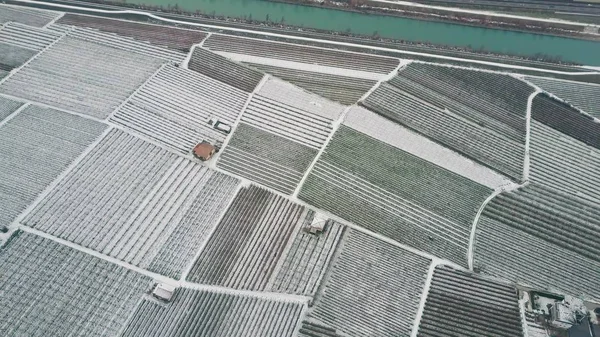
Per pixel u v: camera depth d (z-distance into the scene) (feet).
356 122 275.80
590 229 244.01
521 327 204.44
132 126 271.08
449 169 258.57
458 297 210.59
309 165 254.88
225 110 284.61
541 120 291.17
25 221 220.43
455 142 271.69
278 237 223.51
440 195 246.47
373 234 227.61
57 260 208.33
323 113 280.31
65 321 192.24
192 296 201.87
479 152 268.62
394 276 214.28
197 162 256.73
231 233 224.33
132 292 201.46
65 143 258.57
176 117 279.08
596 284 225.15
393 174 252.62
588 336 204.85
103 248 214.48
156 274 207.51
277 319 194.90
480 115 288.30
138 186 240.73
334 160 256.32
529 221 242.99
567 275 226.38
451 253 225.76
